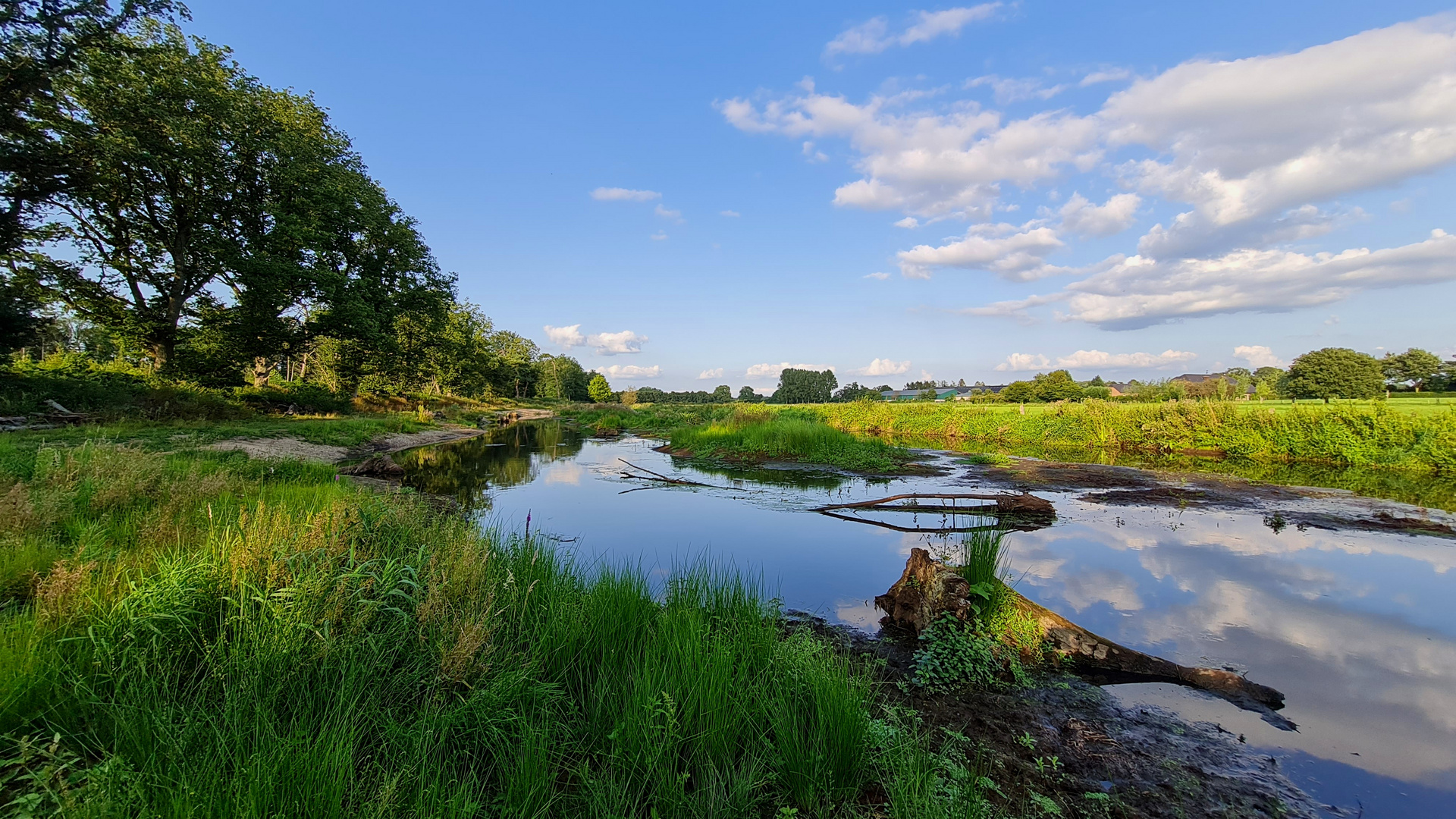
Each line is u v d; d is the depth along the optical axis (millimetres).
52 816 1820
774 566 6824
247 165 22109
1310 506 10172
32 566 3783
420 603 3537
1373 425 15906
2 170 15867
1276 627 4934
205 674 2828
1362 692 3871
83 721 2398
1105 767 3053
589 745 2896
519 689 3057
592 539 8070
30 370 17750
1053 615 4625
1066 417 24281
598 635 3783
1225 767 3068
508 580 4199
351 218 24453
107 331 21891
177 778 2053
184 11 18203
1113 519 9195
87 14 16328
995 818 2588
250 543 3670
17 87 15648
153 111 18312
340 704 2580
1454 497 10922
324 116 25594
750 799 2562
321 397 27828
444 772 2459
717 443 20609
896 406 30250
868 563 6953
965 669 4066
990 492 11984
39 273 19062
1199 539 7875
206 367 22781
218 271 21359
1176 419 20281
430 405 42688
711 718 2924
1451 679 4035
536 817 2273
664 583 5789
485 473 15250
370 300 25719
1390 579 6168
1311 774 3002
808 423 21578
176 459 8930
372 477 12508
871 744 2926
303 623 2973
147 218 20891
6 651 2533
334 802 2027
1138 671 4184
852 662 4273
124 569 3543
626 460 18906
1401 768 3047
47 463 6539
